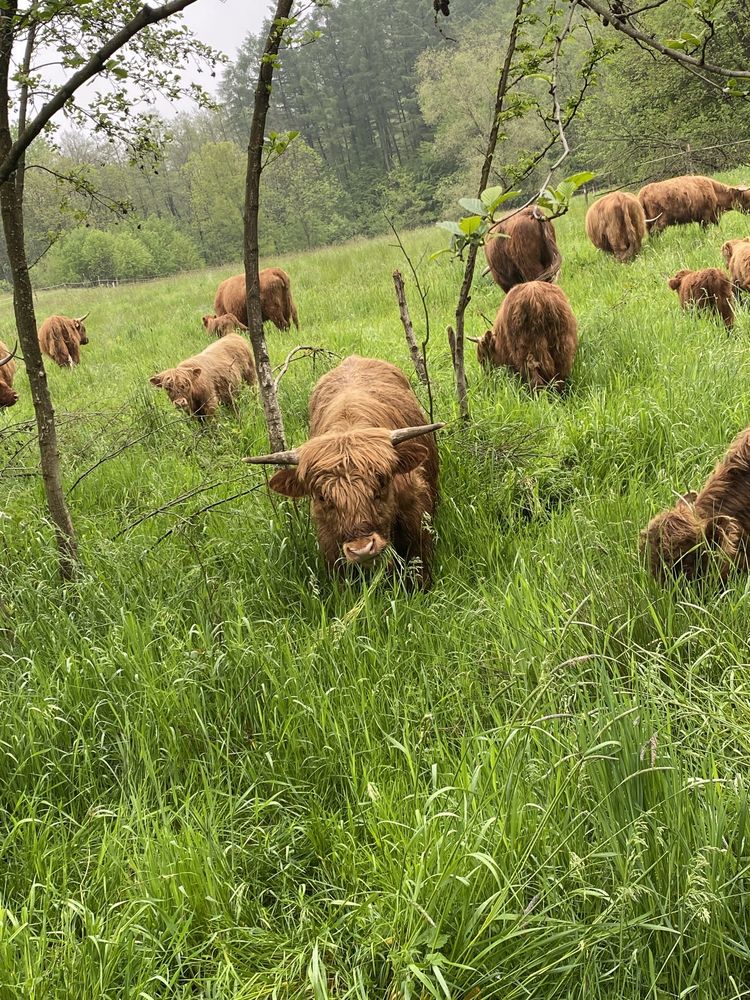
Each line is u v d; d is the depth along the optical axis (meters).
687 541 3.45
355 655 3.53
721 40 16.95
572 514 4.22
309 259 27.08
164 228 69.81
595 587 3.57
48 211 17.67
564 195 3.24
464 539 4.69
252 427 7.73
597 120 21.66
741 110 19.95
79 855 2.89
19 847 2.97
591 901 2.25
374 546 3.75
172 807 3.09
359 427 4.36
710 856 2.13
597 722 2.58
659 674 2.95
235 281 15.89
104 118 4.66
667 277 10.54
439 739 2.95
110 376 13.79
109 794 3.26
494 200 3.17
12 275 4.54
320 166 57.97
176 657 3.72
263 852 2.77
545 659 3.07
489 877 2.26
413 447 4.10
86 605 4.41
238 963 2.38
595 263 13.62
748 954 1.99
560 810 2.43
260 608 4.32
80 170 4.95
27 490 6.32
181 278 40.00
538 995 2.14
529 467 5.18
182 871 2.59
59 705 3.60
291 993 2.29
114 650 3.78
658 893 2.18
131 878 2.71
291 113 91.56
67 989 2.24
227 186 53.94
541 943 2.14
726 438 5.13
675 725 2.73
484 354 7.42
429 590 4.38
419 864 2.27
